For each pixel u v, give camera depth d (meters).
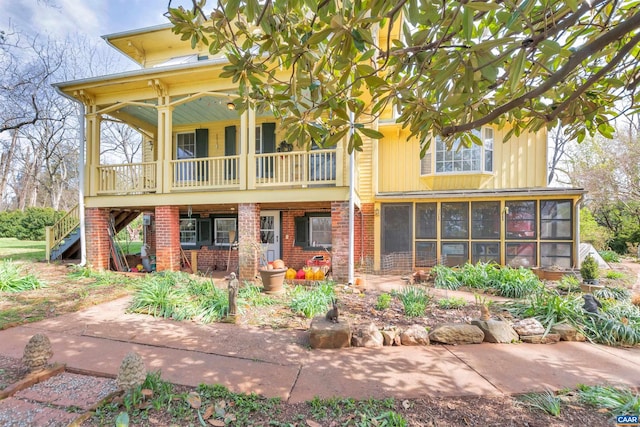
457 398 2.49
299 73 2.48
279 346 3.60
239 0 1.95
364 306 5.20
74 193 26.62
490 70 1.84
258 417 2.22
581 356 3.35
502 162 9.21
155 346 3.56
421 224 8.62
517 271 6.77
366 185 9.15
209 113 9.45
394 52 2.20
